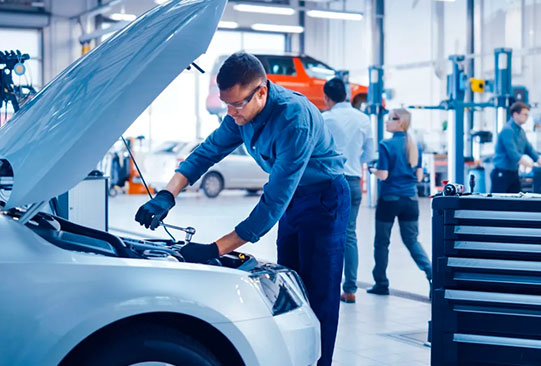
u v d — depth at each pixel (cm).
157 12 274
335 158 330
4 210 241
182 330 233
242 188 1845
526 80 1664
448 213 288
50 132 231
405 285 660
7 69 445
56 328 208
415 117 1975
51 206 412
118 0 1819
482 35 1773
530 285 280
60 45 2066
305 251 333
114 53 256
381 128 1368
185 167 318
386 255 610
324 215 329
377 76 1363
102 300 213
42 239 223
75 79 261
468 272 288
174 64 230
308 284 335
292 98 295
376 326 497
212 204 1609
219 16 246
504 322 284
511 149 760
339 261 335
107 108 219
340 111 565
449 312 289
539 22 1650
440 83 1884
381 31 2045
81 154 217
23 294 209
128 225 1144
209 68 2186
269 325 238
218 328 227
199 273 231
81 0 2083
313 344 262
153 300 218
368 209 1536
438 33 1886
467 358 290
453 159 984
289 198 285
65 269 215
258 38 2250
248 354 230
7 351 206
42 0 2039
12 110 450
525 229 280
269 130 292
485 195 299
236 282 236
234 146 325
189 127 2177
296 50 2278
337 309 337
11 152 239
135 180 1953
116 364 216
